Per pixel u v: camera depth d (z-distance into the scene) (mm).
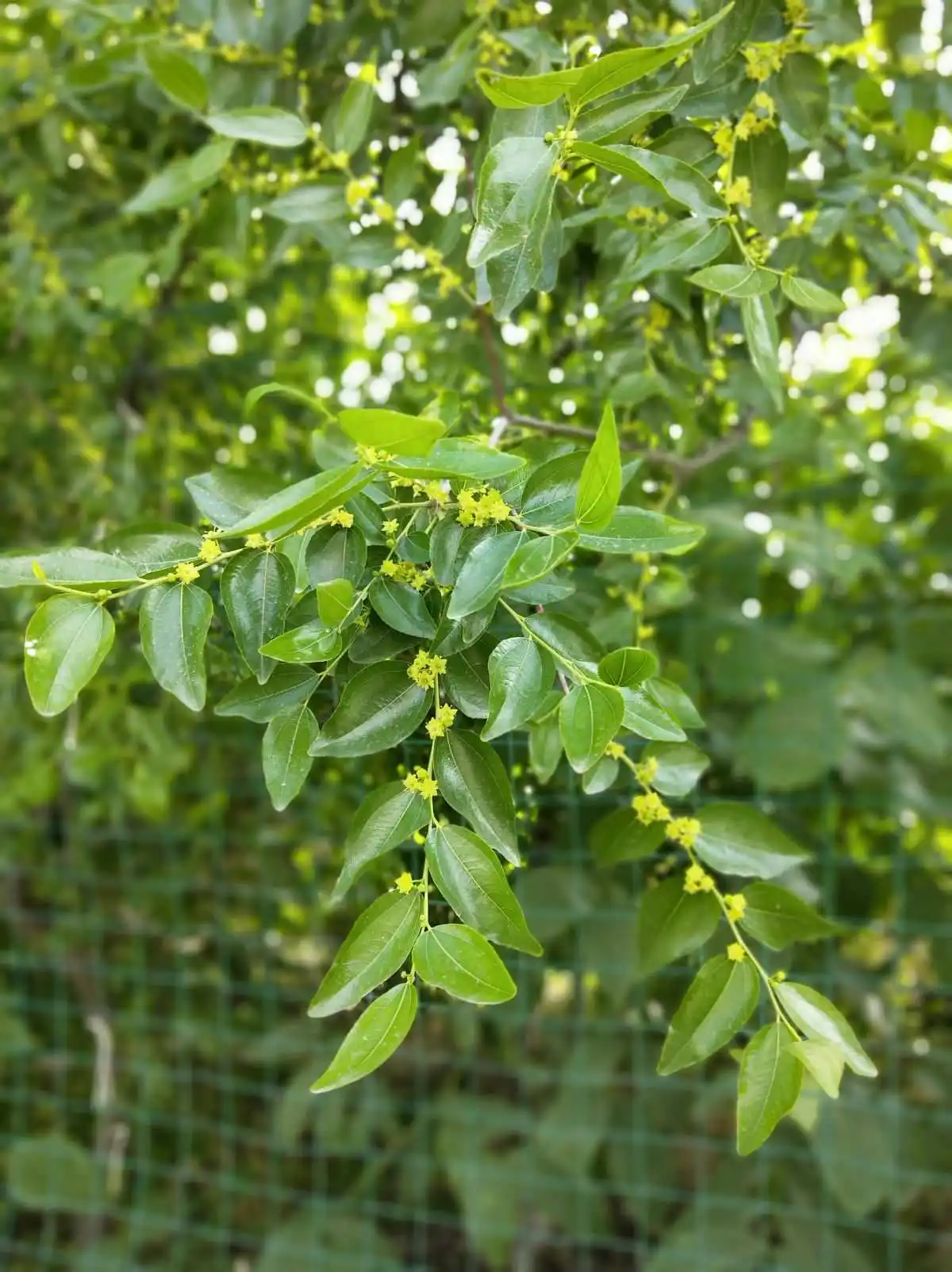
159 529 856
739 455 1752
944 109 1234
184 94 1200
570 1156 1865
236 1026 2156
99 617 752
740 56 997
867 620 2082
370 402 1724
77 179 1783
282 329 1943
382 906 768
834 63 1187
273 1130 2125
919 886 1909
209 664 1144
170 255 1515
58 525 2020
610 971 1617
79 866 2184
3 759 2016
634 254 1060
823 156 1183
